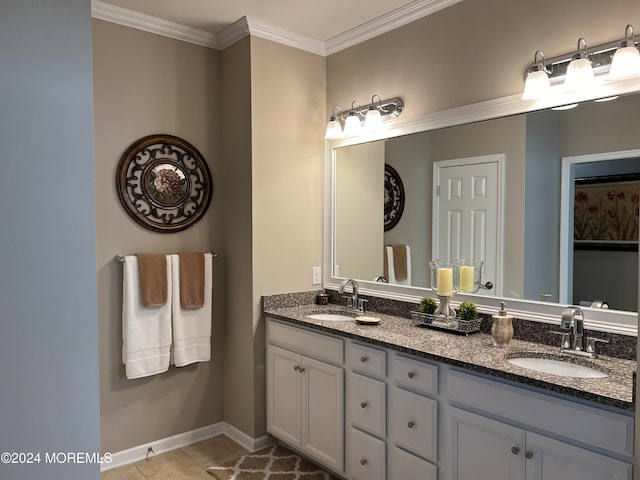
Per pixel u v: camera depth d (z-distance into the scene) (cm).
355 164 318
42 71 77
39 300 78
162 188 300
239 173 312
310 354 273
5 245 75
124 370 289
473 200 252
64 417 80
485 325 245
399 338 231
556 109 219
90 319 83
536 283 226
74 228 81
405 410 220
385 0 269
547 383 166
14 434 76
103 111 279
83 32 81
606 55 199
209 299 310
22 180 76
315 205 335
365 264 311
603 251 204
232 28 305
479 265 249
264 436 312
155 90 298
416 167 280
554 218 220
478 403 190
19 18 75
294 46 320
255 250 305
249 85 301
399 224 290
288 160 319
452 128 261
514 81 232
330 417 260
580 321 202
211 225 324
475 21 248
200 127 318
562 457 165
